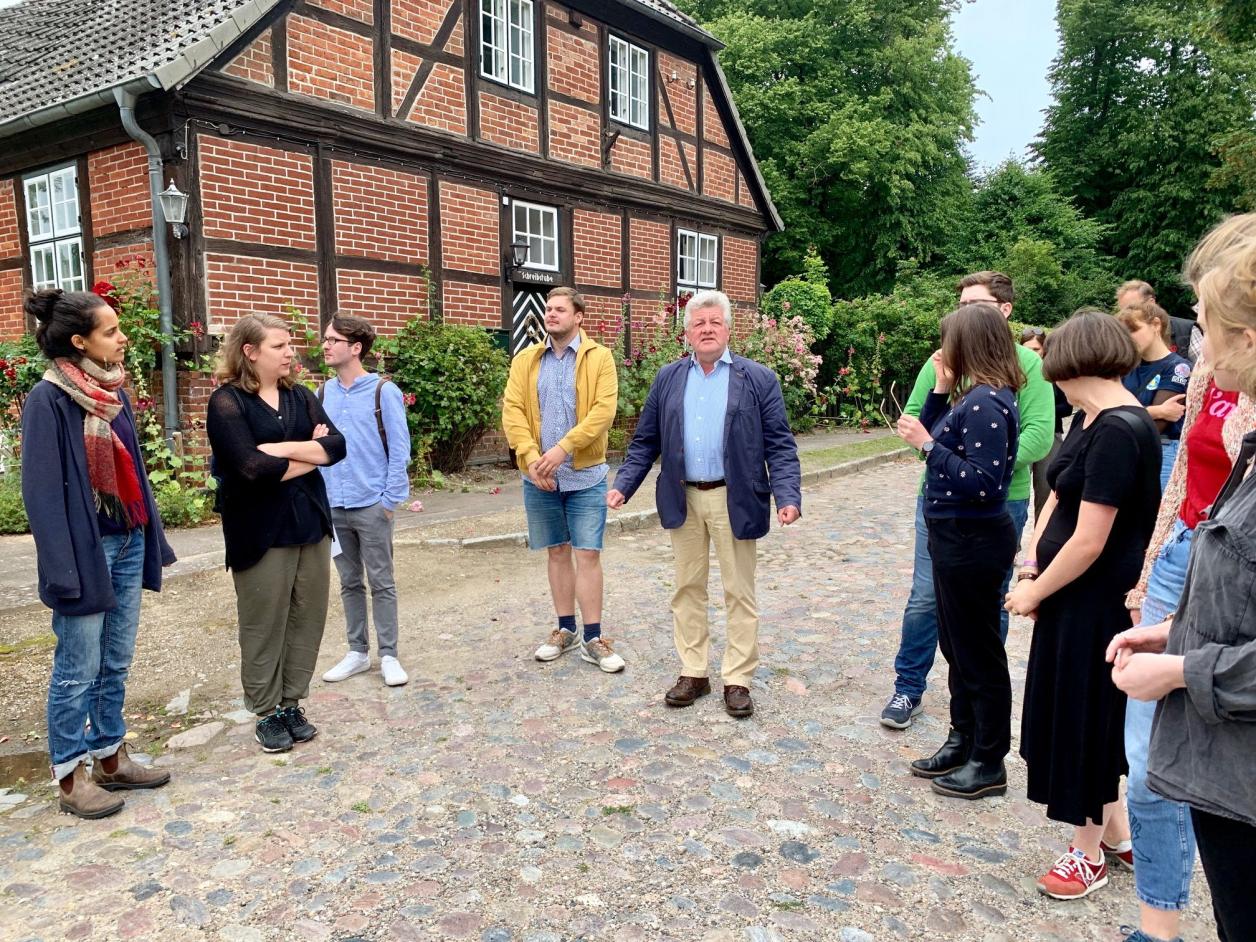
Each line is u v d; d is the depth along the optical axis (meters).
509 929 2.59
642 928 2.59
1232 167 19.62
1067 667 2.62
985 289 3.86
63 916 2.67
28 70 10.60
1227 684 1.51
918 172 25.02
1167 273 29.80
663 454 4.23
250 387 3.69
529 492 4.88
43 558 3.07
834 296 26.66
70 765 3.26
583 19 13.48
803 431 17.14
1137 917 2.64
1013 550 3.25
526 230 12.81
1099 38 31.25
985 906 2.70
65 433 3.12
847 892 2.77
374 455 4.52
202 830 3.17
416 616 5.81
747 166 17.19
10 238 10.63
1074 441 2.68
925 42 24.97
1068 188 31.73
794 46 25.22
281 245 9.70
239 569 3.68
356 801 3.37
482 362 11.13
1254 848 1.58
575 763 3.66
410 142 10.95
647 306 15.00
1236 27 17.67
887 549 7.62
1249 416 1.90
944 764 3.50
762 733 3.95
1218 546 1.58
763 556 7.39
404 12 10.92
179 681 4.65
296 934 2.57
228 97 9.09
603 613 5.80
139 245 9.30
